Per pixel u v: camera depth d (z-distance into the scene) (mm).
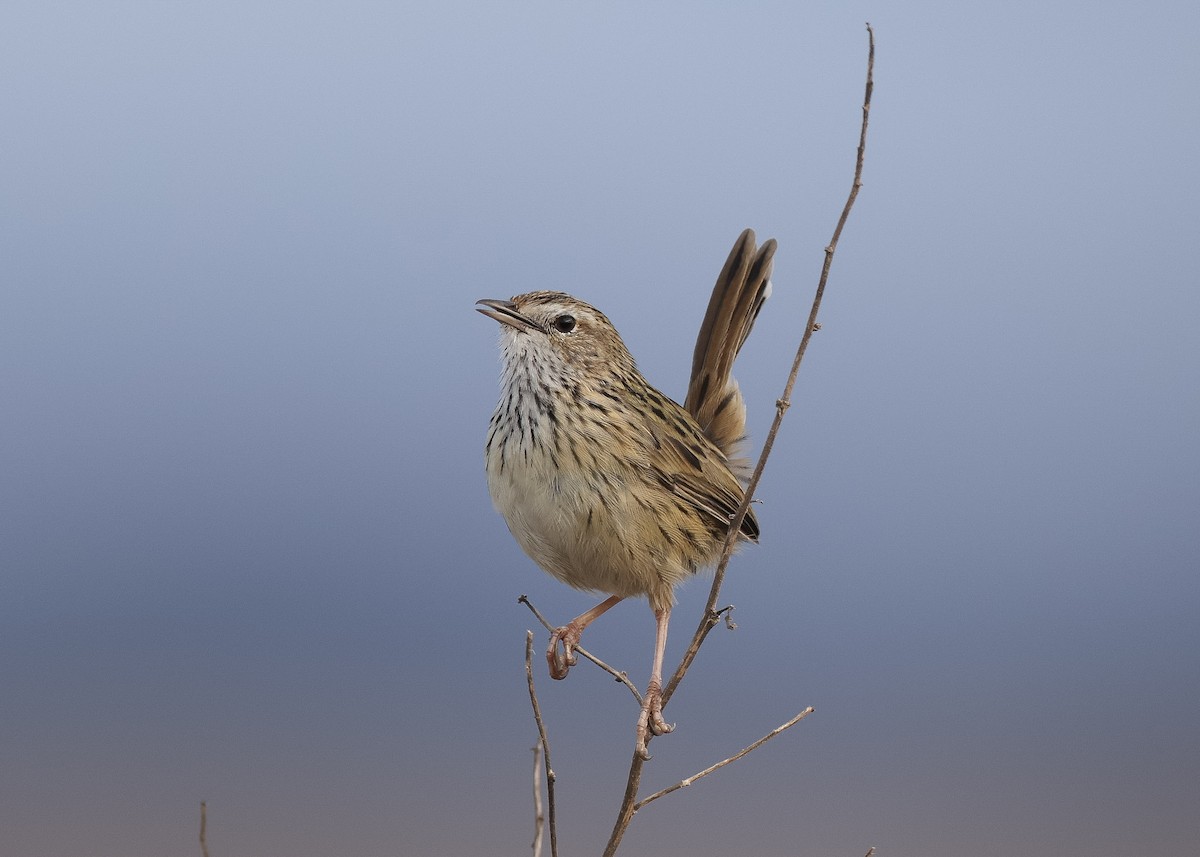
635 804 6984
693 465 9766
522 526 9570
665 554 9523
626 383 9922
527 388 9445
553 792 6539
